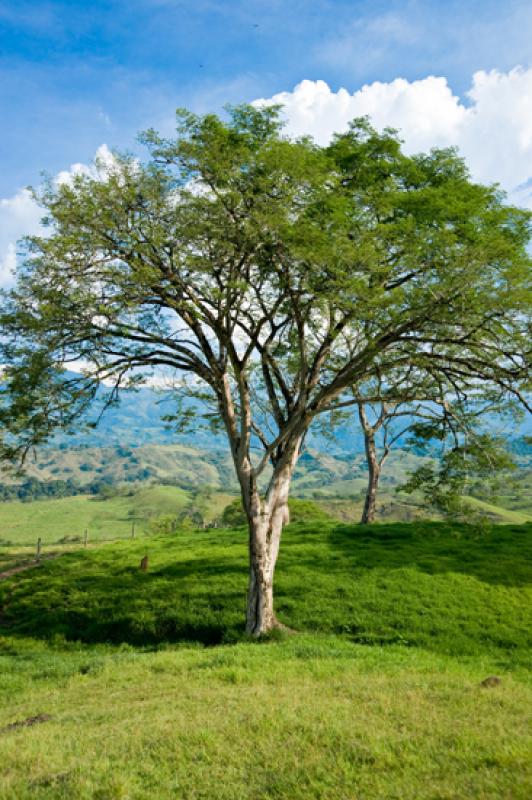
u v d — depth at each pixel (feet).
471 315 54.95
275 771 23.41
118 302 55.93
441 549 89.25
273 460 70.08
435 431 66.49
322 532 108.06
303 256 52.75
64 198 54.24
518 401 61.87
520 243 61.41
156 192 57.31
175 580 80.94
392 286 64.90
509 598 67.62
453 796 19.81
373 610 65.82
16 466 61.41
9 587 92.43
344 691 34.94
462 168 66.08
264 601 60.75
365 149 64.80
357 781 22.04
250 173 57.26
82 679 46.88
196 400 76.33
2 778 24.32
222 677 41.09
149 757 25.59
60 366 59.06
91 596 78.84
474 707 30.32
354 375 63.46
